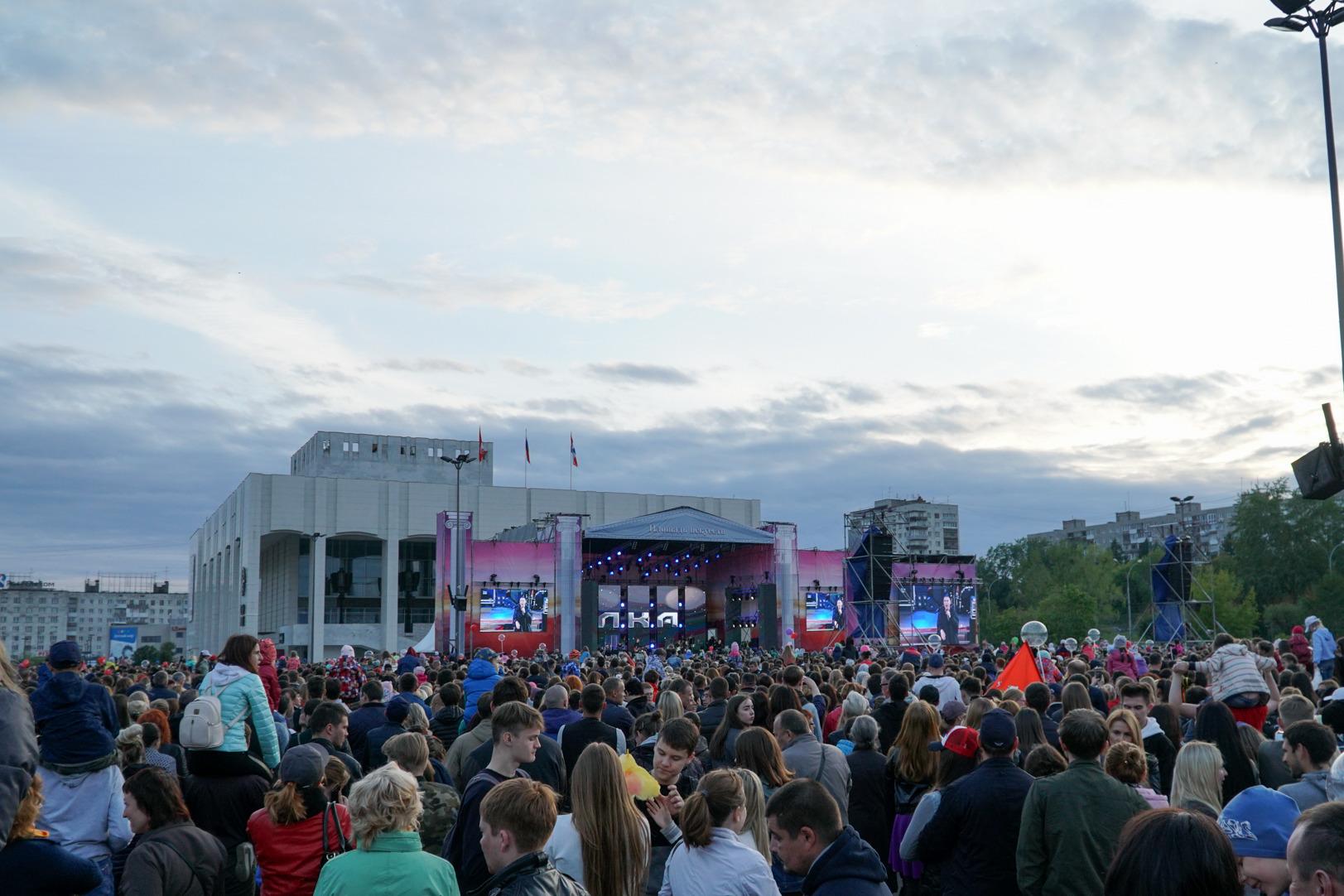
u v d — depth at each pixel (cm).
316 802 748
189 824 701
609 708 1282
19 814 526
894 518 7325
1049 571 14125
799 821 523
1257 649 1861
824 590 7444
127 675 2228
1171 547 6362
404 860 557
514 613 6581
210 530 13625
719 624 7988
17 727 485
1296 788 682
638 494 12381
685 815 584
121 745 936
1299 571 10000
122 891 653
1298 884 328
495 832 523
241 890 784
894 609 6775
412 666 2602
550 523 7144
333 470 12344
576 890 529
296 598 11138
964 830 720
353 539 11325
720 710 1164
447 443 12962
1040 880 668
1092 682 1756
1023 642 1593
